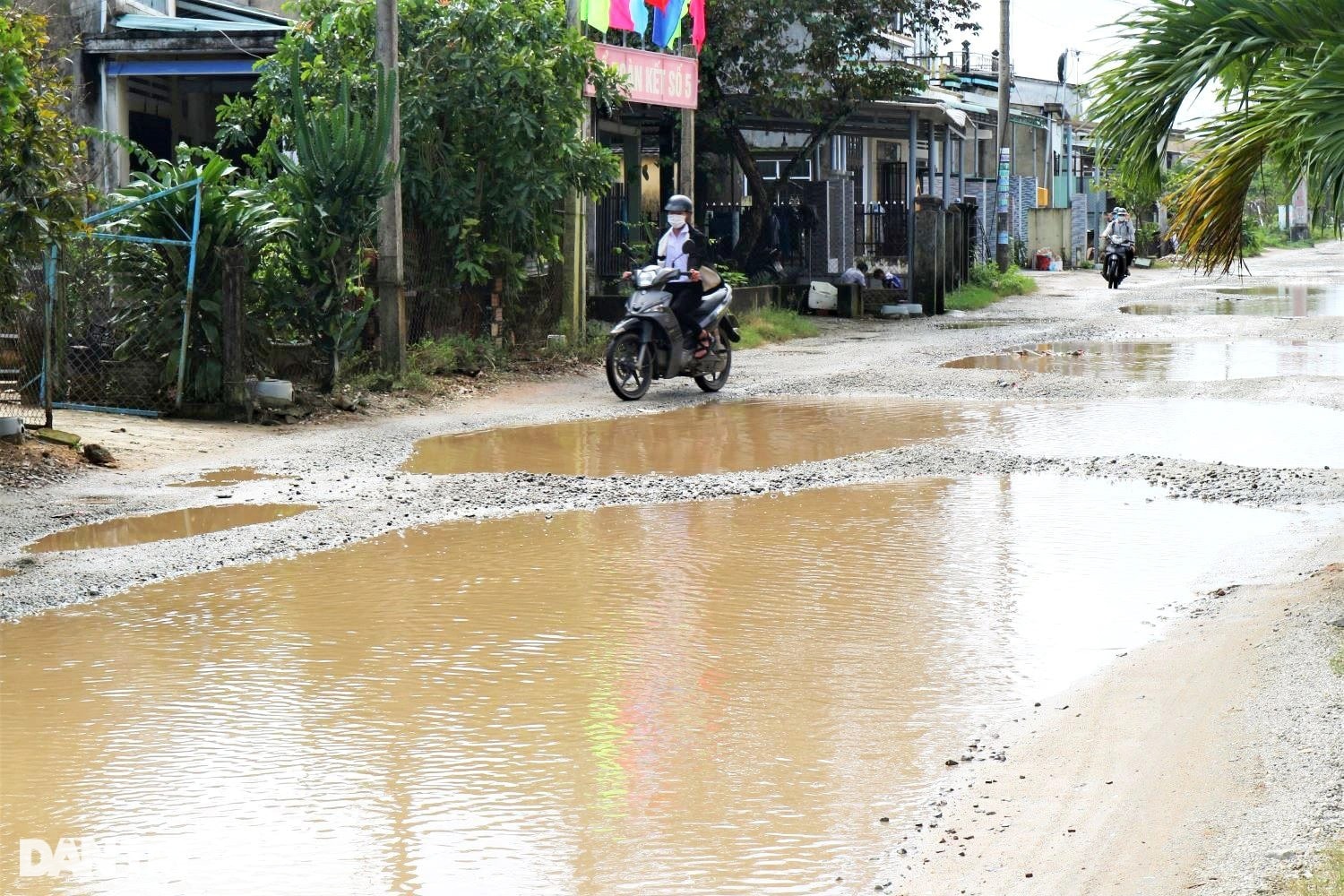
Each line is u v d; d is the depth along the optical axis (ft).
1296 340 76.38
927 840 15.84
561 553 29.71
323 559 29.14
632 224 82.02
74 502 33.99
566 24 66.44
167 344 45.80
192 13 83.05
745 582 27.30
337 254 49.98
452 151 60.44
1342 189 23.93
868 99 96.78
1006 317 97.86
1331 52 23.72
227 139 65.10
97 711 20.17
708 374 57.31
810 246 100.37
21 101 36.27
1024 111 188.14
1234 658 21.54
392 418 48.47
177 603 25.82
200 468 38.58
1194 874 14.43
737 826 16.35
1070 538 30.53
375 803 17.06
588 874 15.17
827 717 19.92
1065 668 21.94
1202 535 30.50
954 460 39.99
